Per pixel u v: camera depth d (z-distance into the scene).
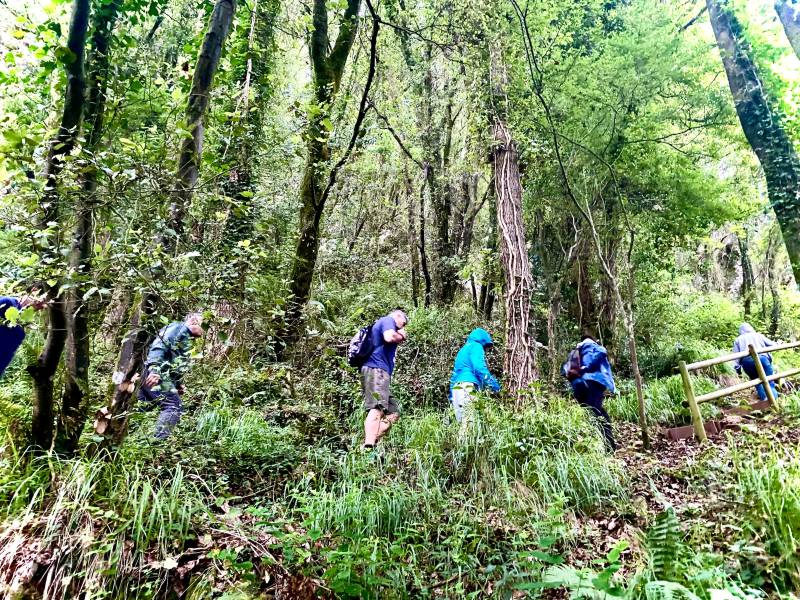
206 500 3.74
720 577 2.82
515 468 4.68
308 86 6.80
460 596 3.17
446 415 6.04
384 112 11.98
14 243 3.01
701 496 4.06
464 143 11.85
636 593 2.82
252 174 6.50
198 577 2.89
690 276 17.61
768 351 7.45
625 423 7.93
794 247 8.12
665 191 10.22
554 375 8.39
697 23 11.51
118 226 3.25
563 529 3.58
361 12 9.77
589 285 10.73
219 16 3.68
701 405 7.77
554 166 8.69
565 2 8.69
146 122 4.86
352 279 12.57
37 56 4.02
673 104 9.88
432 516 4.00
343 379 6.58
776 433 5.50
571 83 8.43
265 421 5.32
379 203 15.45
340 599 2.90
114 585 2.78
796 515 3.09
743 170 13.16
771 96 8.69
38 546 2.80
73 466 3.09
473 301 12.72
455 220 13.29
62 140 3.25
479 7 7.83
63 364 3.51
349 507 3.84
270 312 3.97
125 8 5.14
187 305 3.36
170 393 4.22
